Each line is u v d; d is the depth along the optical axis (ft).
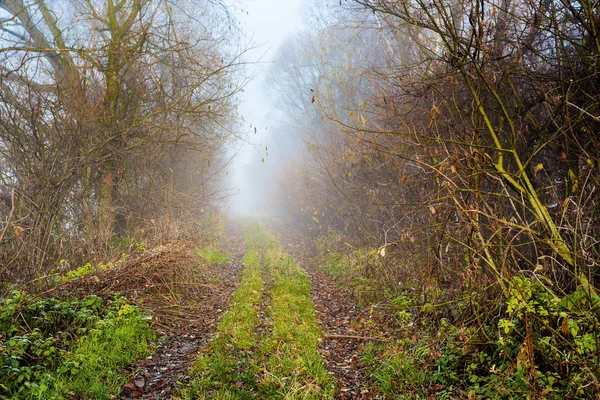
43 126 32.91
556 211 18.94
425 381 16.71
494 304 17.70
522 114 21.36
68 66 39.86
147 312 23.81
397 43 36.60
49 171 31.01
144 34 37.58
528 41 20.27
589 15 15.64
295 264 40.81
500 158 16.57
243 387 16.76
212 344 20.61
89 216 34.04
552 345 14.12
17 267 23.08
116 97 37.88
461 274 17.62
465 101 22.70
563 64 19.39
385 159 30.50
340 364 19.25
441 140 16.83
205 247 45.29
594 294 14.06
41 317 19.39
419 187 28.40
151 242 36.94
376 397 16.07
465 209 15.65
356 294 29.76
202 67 39.06
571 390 12.80
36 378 15.62
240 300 28.32
